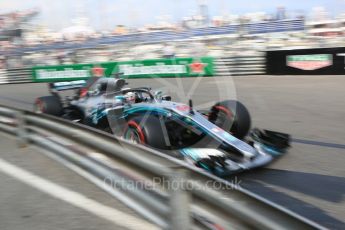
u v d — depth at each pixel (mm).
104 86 5883
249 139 4773
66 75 16641
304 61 12977
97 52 24594
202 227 2562
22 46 27688
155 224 2955
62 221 3133
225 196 2361
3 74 17844
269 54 13711
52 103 6668
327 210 3363
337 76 12242
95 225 3033
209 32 21953
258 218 2193
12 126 5910
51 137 4715
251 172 4309
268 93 10109
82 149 4039
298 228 2014
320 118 7105
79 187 3832
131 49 23922
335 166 4480
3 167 4555
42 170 4395
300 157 4824
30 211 3346
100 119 5641
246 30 21109
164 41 23297
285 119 7180
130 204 3254
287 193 3736
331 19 19734
